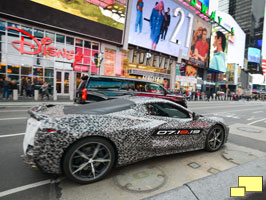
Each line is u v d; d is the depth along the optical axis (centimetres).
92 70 1836
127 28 1955
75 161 220
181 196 198
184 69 3005
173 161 311
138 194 207
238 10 11556
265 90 8206
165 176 255
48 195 200
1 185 216
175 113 327
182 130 306
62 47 1611
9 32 1346
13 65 1384
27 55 1441
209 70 3666
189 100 2416
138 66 2292
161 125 281
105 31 1786
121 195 204
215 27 3503
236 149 391
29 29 1427
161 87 774
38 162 198
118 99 318
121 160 244
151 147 270
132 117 263
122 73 2102
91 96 578
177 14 2439
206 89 3700
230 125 707
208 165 299
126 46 2009
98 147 226
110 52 1950
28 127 230
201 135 338
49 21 1435
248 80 6269
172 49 2588
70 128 206
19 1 1273
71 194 203
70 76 1700
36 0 1334
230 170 266
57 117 213
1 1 1216
